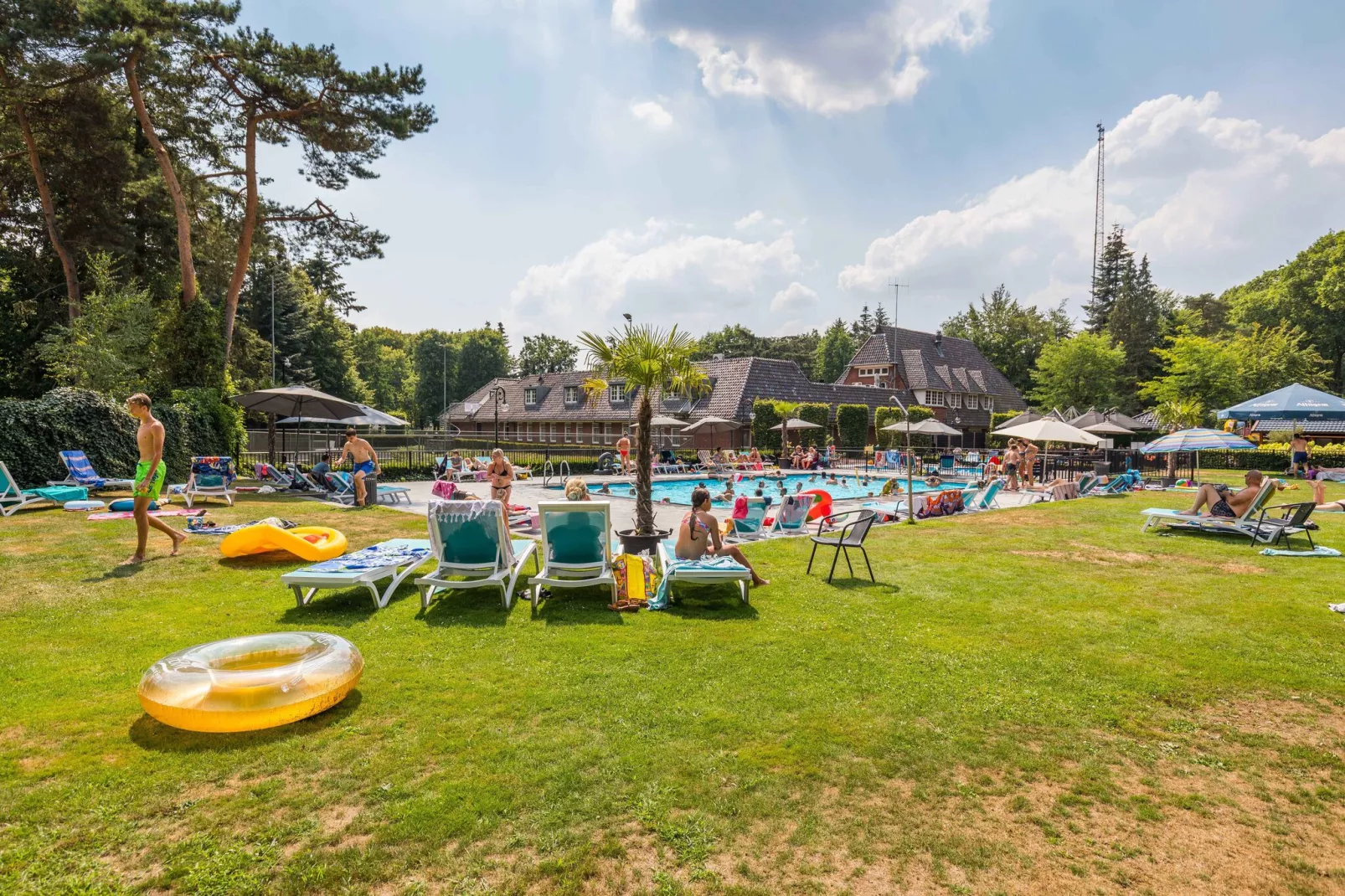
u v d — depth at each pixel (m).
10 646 5.24
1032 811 3.18
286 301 50.38
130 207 25.94
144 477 7.91
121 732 3.82
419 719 4.02
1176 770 3.59
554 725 3.96
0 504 11.39
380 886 2.59
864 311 104.31
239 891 2.54
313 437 32.50
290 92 19.52
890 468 32.25
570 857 2.77
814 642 5.55
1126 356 57.22
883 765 3.57
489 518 6.55
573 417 47.00
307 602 6.61
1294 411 15.52
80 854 2.75
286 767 3.45
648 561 7.14
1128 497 18.36
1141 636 5.83
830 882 2.65
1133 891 2.62
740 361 42.22
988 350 71.50
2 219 26.86
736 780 3.38
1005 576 8.16
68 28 17.09
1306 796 3.36
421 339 91.81
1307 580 8.00
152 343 20.55
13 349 26.64
